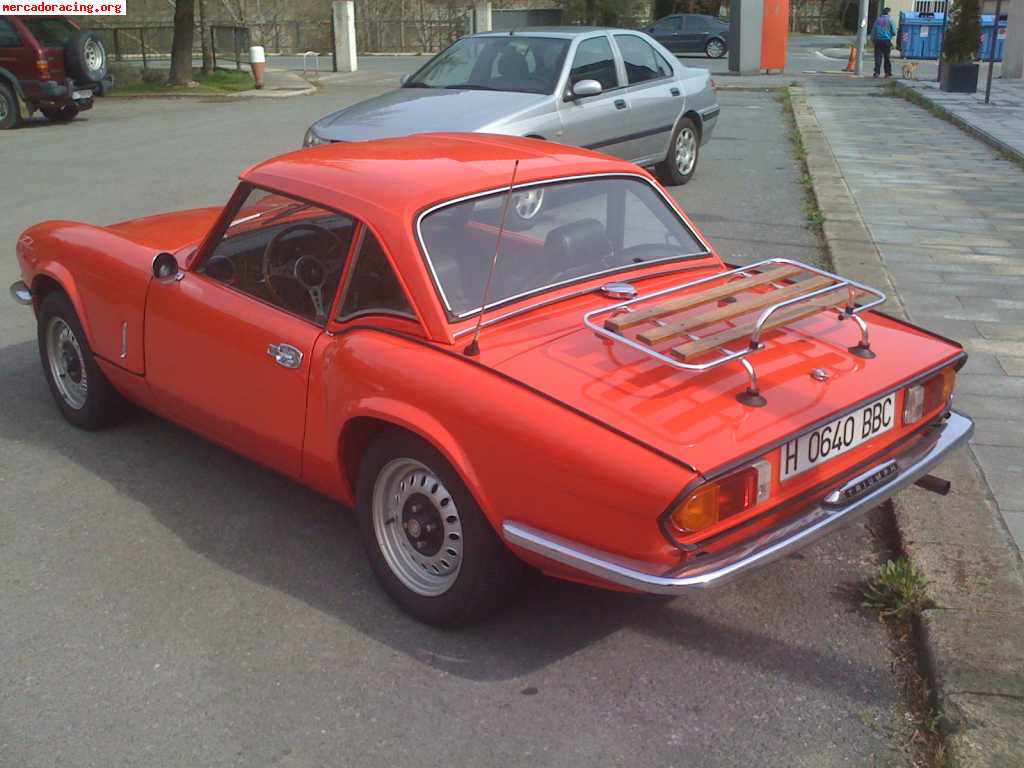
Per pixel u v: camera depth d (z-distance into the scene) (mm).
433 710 3271
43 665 3496
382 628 3711
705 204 10891
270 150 14852
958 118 17656
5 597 3896
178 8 25594
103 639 3643
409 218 3686
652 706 3281
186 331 4406
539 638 3645
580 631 3682
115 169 13367
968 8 22750
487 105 9148
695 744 3109
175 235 5062
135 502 4633
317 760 3055
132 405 5348
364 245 3748
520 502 3238
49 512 4543
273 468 4312
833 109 20109
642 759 3049
